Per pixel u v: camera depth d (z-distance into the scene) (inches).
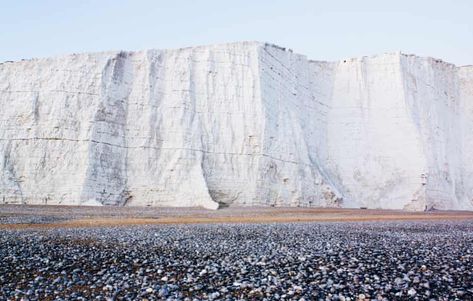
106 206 1706.4
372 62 2655.0
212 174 1972.2
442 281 406.3
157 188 1873.8
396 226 1114.7
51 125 1876.2
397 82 2556.6
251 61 2209.6
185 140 1959.9
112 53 2037.4
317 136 2466.8
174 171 1897.1
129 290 373.7
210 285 390.9
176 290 374.3
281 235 814.5
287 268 463.5
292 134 2209.6
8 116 1907.0
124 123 1966.0
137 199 1860.2
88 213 1401.3
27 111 1902.1
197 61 2180.1
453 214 1968.5
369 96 2593.5
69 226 979.3
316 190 2171.5
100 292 367.6
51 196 1759.4
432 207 2310.5
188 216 1385.3
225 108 2110.0
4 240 687.7
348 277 420.5
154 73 2081.7
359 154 2471.7
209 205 1753.2
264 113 2110.0
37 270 450.6
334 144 2513.5
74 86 1940.2
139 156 1923.0
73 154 1831.9
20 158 1835.6
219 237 767.1
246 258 527.5
